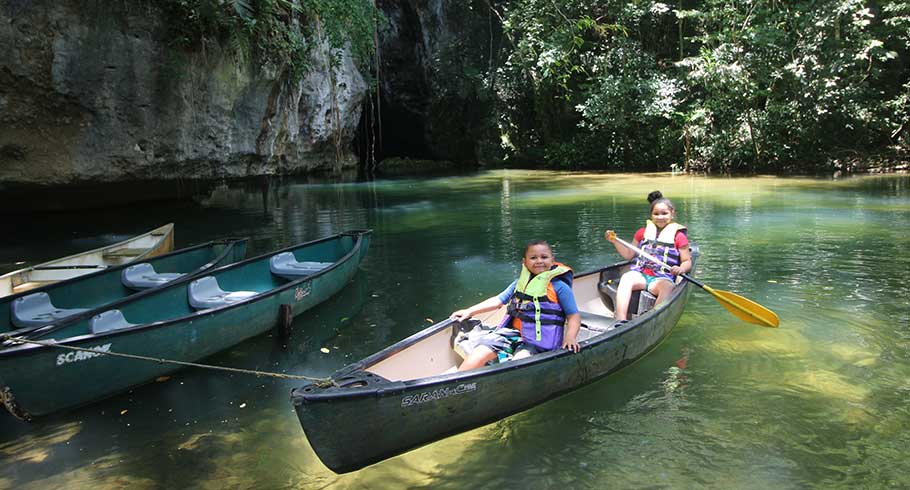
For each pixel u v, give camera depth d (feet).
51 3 29.63
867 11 51.90
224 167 43.11
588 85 66.28
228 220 35.65
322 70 56.29
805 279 20.53
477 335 12.74
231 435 11.74
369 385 10.03
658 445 10.95
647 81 61.46
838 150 58.18
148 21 33.94
